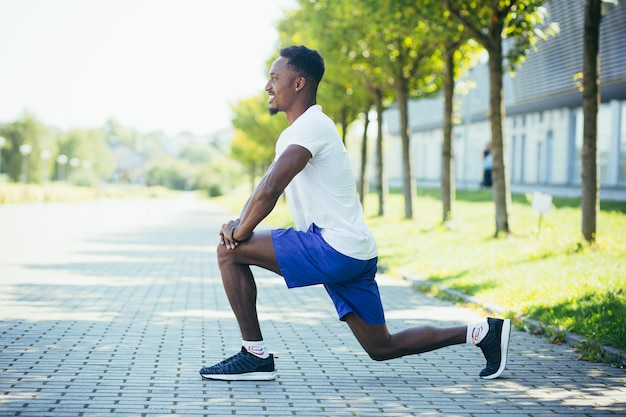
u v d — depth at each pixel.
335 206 4.23
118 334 6.18
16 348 5.48
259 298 8.98
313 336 6.39
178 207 51.75
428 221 19.66
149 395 4.22
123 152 184.88
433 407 4.14
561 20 23.30
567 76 24.73
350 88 24.94
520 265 10.42
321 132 4.19
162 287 9.70
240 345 5.82
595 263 9.97
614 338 5.75
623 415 4.05
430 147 58.34
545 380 4.87
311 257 4.22
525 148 40.06
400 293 9.52
